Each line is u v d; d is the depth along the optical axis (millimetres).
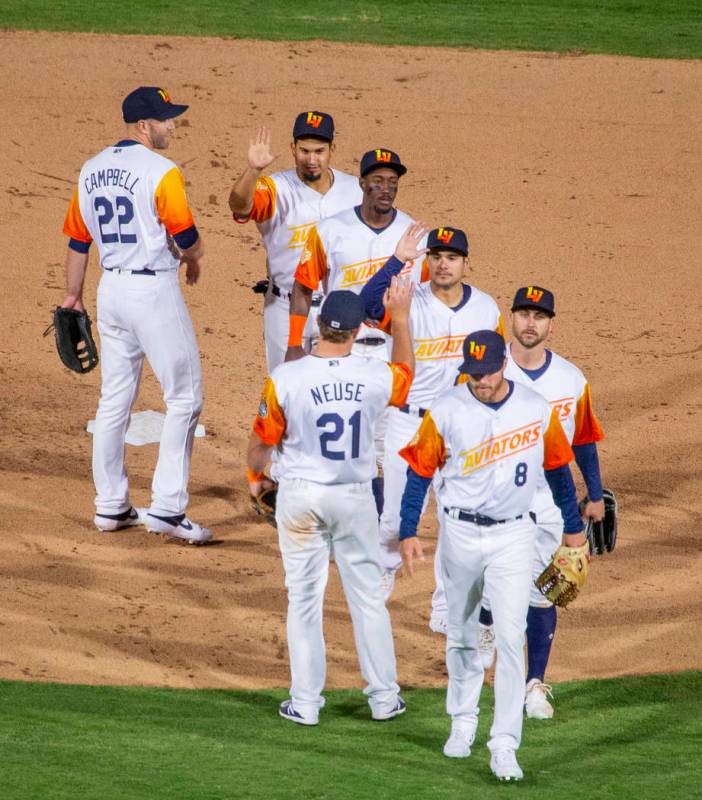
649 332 50875
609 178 64438
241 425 42281
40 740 20906
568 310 52469
